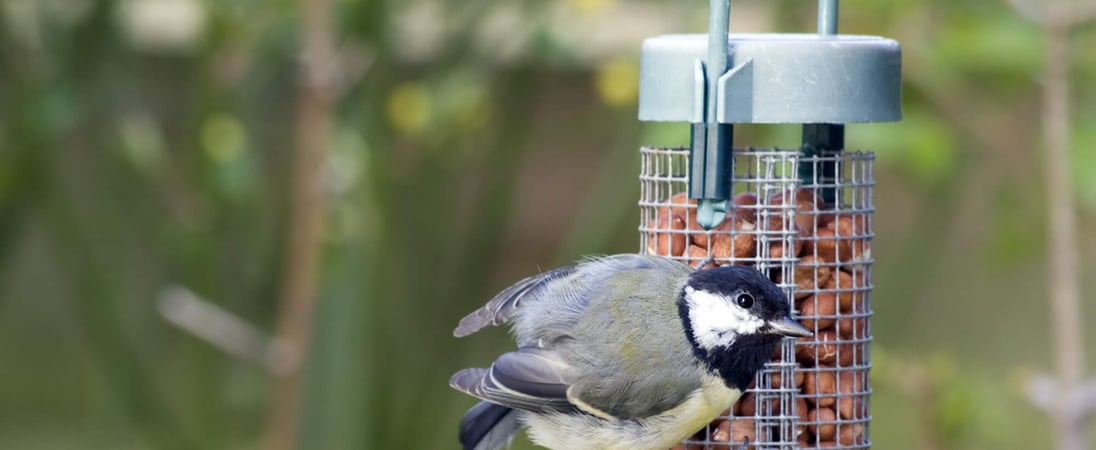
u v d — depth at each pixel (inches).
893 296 538.6
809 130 344.8
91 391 560.7
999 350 666.2
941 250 520.7
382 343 465.4
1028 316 688.4
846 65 295.4
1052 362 647.1
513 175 522.3
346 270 444.1
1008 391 383.9
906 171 418.6
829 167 339.6
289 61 474.9
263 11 455.5
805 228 328.5
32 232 681.6
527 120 518.6
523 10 474.6
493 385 297.0
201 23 472.1
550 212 729.6
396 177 498.3
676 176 354.3
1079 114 398.9
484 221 522.3
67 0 479.5
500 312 314.5
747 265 320.8
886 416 571.8
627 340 297.6
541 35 459.2
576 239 497.4
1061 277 379.2
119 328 502.6
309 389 446.3
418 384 511.2
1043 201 429.1
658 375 295.1
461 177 531.5
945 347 661.9
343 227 438.3
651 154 342.6
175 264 495.5
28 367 744.3
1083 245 484.1
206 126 456.8
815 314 324.2
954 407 375.6
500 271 631.8
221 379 501.7
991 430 380.2
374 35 461.7
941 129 409.7
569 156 719.1
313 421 447.5
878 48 299.4
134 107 498.9
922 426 379.2
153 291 505.0
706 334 296.2
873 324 538.3
